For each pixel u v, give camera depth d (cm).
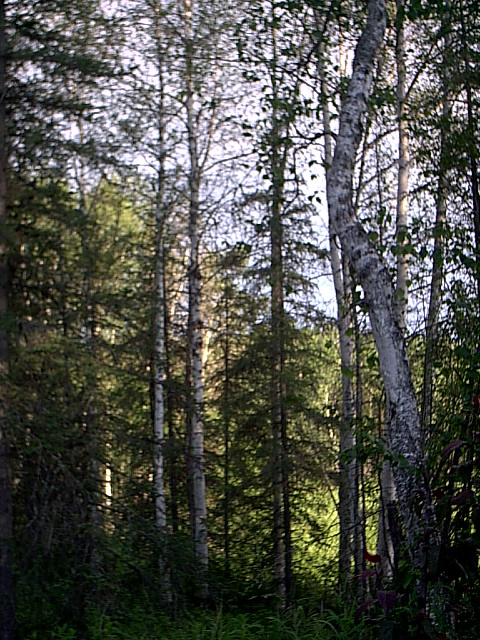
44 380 959
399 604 562
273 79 955
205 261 1611
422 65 994
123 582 988
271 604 1318
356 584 938
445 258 741
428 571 561
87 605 935
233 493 1543
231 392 1619
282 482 1477
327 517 1622
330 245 1339
